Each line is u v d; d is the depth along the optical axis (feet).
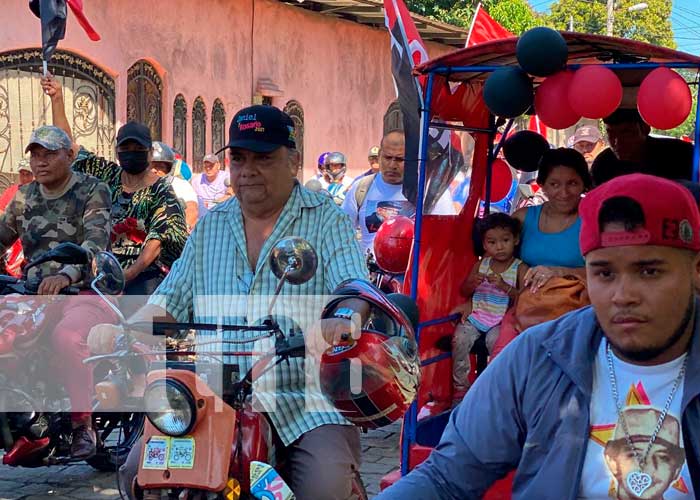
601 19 167.02
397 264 21.09
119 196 20.99
